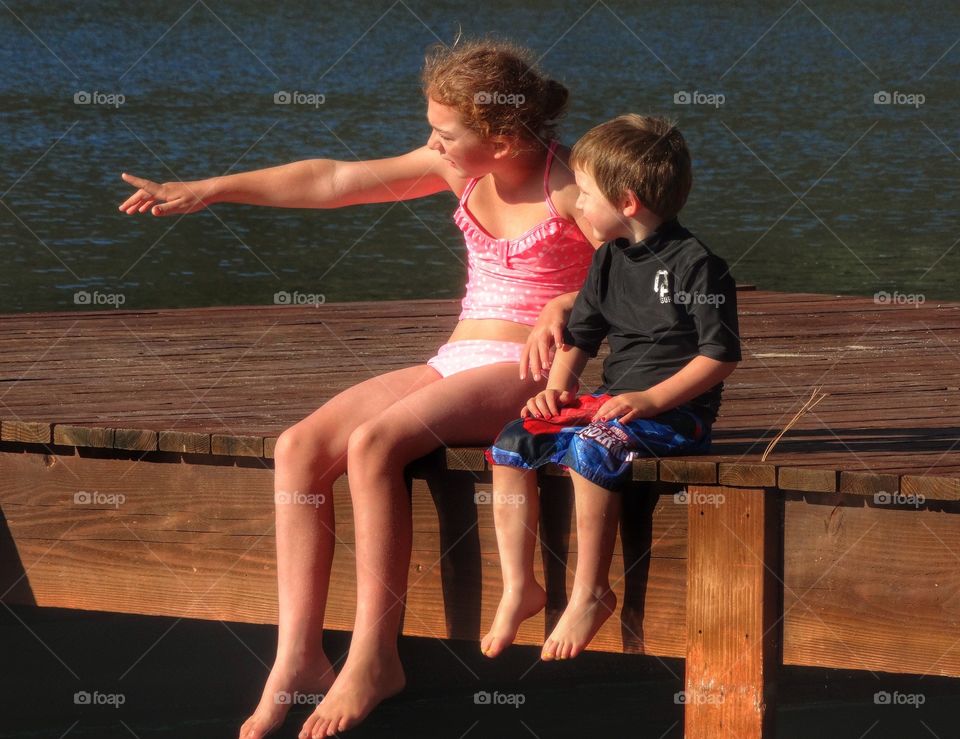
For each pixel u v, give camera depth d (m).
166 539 3.33
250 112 16.33
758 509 2.84
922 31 25.25
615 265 2.97
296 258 9.67
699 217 11.00
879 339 4.68
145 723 3.92
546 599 2.99
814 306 5.42
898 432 3.29
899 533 2.79
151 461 3.32
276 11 25.25
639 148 2.86
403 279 9.05
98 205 11.27
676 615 2.96
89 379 3.99
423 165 3.39
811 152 14.34
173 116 15.88
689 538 2.90
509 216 3.15
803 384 3.94
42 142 13.91
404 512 2.96
